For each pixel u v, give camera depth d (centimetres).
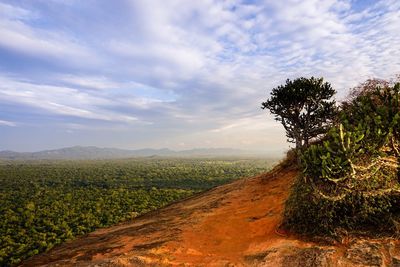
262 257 469
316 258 428
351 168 458
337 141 479
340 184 474
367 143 472
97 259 554
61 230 4997
